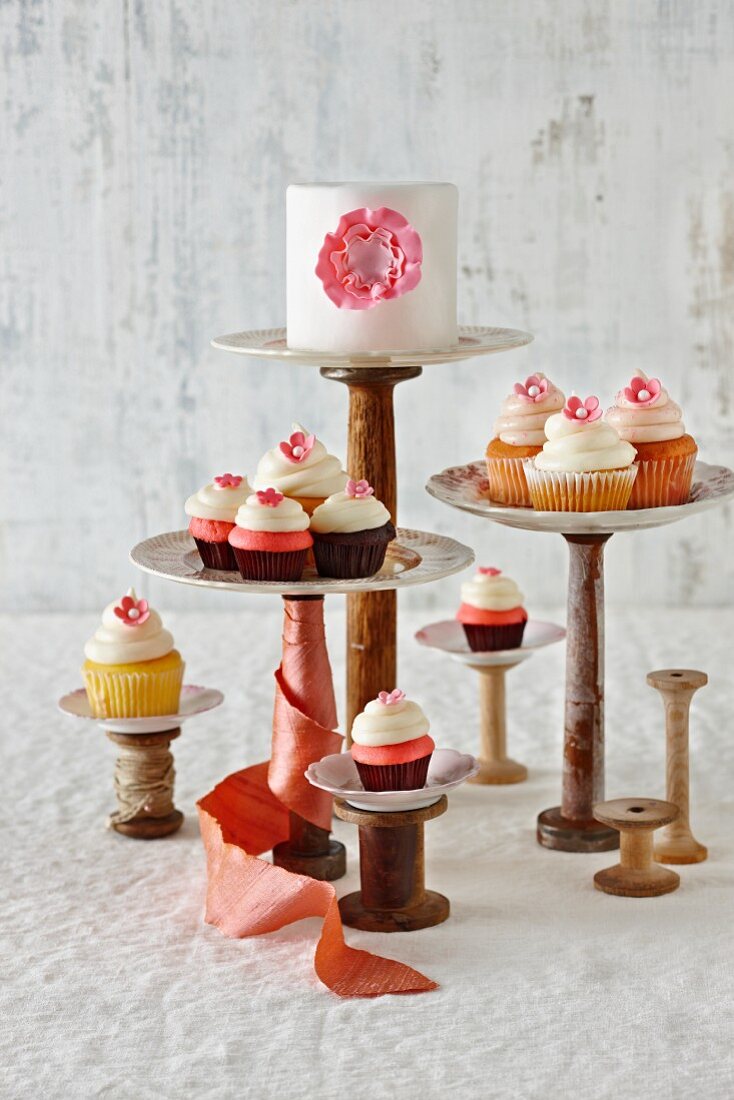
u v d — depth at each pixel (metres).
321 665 2.08
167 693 2.28
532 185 3.89
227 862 1.96
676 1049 1.63
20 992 1.80
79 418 4.03
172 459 4.05
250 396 4.01
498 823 2.35
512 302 3.95
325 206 2.09
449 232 2.12
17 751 2.78
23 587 4.12
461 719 2.94
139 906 2.06
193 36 3.84
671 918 1.97
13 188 3.91
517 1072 1.59
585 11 3.80
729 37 3.79
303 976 1.84
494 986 1.79
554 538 4.06
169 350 3.99
